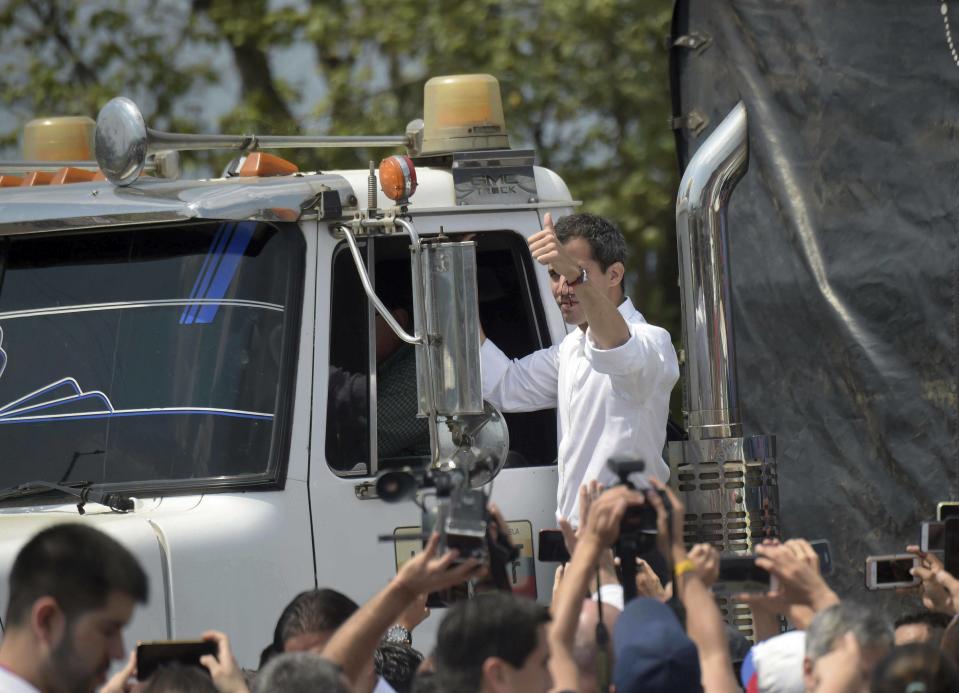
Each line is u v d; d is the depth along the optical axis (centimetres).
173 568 1656
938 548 1541
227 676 1288
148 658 1303
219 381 1780
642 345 1767
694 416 1884
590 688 1309
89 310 1828
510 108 4569
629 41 4491
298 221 1816
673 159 4553
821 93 2061
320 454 1781
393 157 1786
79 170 2097
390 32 4528
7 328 1839
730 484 1847
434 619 1834
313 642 1462
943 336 1973
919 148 1992
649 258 4675
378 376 1888
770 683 1355
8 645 1148
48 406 1803
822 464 2055
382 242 1909
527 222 1986
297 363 1788
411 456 1883
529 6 4625
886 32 2019
